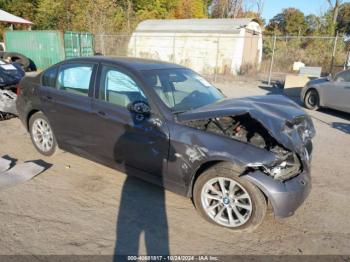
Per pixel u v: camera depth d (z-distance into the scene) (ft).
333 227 10.42
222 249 9.17
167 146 10.60
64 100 13.58
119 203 11.40
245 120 11.30
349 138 21.08
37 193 11.89
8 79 20.93
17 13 89.04
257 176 9.21
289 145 9.41
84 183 12.82
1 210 10.62
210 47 66.80
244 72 64.28
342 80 27.84
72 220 10.22
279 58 69.26
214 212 10.33
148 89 11.21
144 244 9.21
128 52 74.69
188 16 127.75
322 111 30.63
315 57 66.54
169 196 12.00
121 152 11.94
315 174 14.83
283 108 10.97
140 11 107.76
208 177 10.02
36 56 58.18
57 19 87.56
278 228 10.28
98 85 12.53
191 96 12.29
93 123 12.55
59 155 15.61
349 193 12.92
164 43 71.00
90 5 83.25
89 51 62.28
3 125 20.99
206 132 10.14
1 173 13.21
